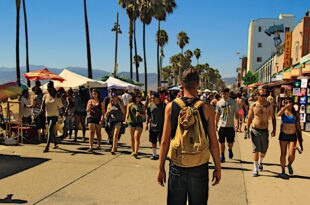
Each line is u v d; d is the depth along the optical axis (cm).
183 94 363
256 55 9106
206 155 344
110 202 573
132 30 4562
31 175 734
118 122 1001
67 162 867
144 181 705
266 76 5388
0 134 1183
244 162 925
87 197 596
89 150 1015
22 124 1192
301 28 2905
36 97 1178
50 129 1018
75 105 1223
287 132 767
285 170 826
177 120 347
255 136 773
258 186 688
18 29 3334
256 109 775
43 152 997
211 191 648
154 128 916
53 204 557
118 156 964
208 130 354
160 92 930
